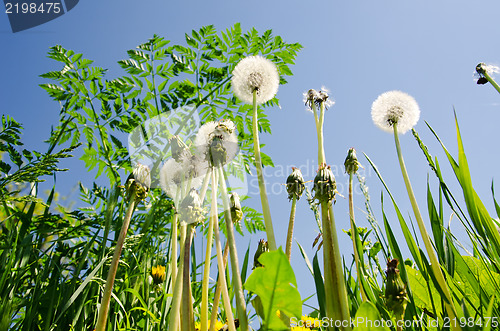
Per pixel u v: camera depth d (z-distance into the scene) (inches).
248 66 12.1
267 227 9.6
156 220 19.6
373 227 13.9
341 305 9.3
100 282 14.5
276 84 12.2
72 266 17.0
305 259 12.7
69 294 13.9
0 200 15.4
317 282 10.1
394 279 9.9
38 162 15.2
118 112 24.6
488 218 11.1
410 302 10.5
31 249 16.0
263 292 7.6
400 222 11.4
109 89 24.9
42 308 14.7
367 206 14.2
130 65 25.8
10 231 15.9
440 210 12.3
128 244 16.7
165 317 14.0
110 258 16.0
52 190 17.3
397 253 11.0
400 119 12.4
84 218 18.4
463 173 11.4
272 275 7.4
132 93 25.2
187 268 9.2
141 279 16.8
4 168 17.7
